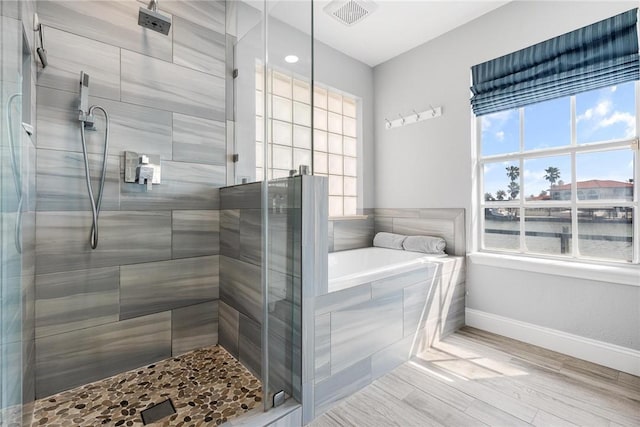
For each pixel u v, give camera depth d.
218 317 2.22
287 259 1.47
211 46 2.20
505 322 2.33
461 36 2.63
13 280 0.99
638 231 1.85
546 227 2.24
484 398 1.58
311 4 1.34
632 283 1.77
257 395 1.58
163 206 1.96
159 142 1.94
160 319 1.95
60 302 1.60
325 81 2.94
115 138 1.77
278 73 1.50
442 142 2.76
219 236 2.22
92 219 1.69
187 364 1.91
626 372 1.80
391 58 3.19
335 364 1.55
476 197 2.60
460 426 1.38
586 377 1.76
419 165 2.94
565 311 2.05
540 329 2.16
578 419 1.41
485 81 2.48
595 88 1.94
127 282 1.83
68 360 1.63
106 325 1.75
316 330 1.47
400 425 1.39
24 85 1.30
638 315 1.78
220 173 2.23
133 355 1.84
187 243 2.07
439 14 2.48
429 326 2.19
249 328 1.83
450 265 2.40
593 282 1.94
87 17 1.69
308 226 1.42
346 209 3.17
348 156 3.21
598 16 1.91
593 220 2.03
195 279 2.11
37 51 1.43
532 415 1.45
